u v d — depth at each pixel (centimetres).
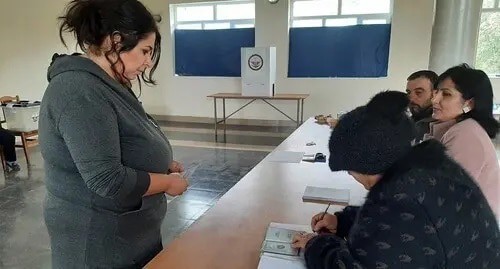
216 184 363
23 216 288
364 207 70
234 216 129
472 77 129
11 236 255
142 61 98
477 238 65
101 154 86
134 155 99
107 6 88
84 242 97
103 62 95
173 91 720
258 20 649
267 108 678
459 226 63
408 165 66
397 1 580
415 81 213
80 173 89
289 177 174
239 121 702
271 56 577
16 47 524
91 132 85
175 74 723
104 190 88
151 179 100
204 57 698
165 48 706
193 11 692
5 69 509
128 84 106
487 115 131
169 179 107
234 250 105
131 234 103
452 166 69
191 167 420
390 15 598
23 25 534
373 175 69
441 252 63
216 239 112
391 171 67
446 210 62
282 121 677
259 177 175
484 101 129
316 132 286
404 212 62
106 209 96
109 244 99
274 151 226
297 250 100
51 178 97
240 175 391
